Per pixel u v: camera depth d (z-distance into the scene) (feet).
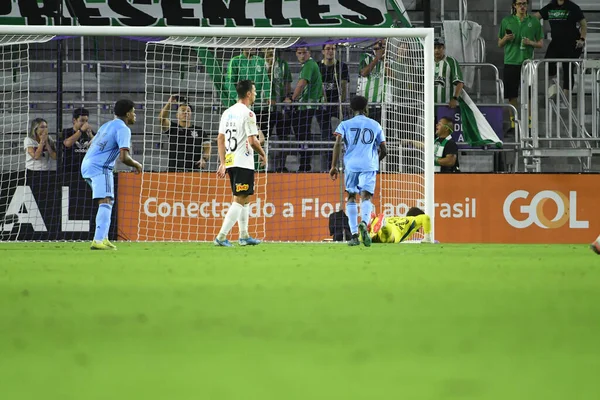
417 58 180.14
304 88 187.93
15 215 172.35
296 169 200.34
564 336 32.63
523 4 207.51
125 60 206.28
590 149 190.70
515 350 29.01
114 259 93.71
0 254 107.34
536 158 197.77
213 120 196.03
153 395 21.12
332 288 54.70
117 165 202.59
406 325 36.14
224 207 175.01
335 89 190.39
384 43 185.78
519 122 197.67
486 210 175.63
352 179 138.41
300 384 22.59
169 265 81.20
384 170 177.68
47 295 50.34
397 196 174.29
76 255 104.22
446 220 175.11
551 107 203.31
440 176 175.22
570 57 211.00
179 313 40.81
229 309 42.47
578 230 176.86
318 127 191.93
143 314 40.37
